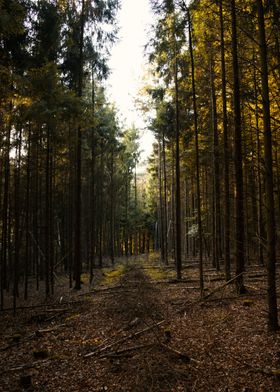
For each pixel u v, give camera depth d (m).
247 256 17.69
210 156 19.05
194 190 29.77
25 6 11.21
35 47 11.93
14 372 6.72
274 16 8.51
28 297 15.46
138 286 12.96
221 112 16.84
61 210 27.98
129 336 8.00
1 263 17.39
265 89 7.40
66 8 14.62
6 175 14.82
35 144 15.55
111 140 27.56
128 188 46.38
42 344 8.38
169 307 10.55
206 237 25.86
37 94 10.77
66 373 6.45
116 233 48.06
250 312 9.05
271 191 7.32
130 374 5.96
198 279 15.18
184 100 17.23
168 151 29.59
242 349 6.73
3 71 9.30
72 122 13.13
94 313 10.75
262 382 5.41
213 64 14.24
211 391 5.33
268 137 7.36
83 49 16.34
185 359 6.48
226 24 11.72
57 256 29.72
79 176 17.03
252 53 11.78
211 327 8.33
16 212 14.19
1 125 12.48
